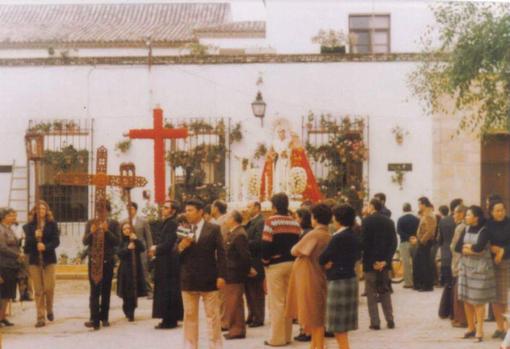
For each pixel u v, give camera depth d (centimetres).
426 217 1853
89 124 2430
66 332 1350
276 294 1184
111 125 2428
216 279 1092
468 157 2366
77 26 3316
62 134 2428
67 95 2439
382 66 2386
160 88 2428
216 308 1095
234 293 1248
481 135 1897
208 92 2420
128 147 2420
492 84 1681
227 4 3534
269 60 2405
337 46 2520
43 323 1419
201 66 2420
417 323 1387
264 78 2409
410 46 2719
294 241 1192
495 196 1205
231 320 1255
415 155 2378
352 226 1038
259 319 1366
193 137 2402
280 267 1182
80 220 2425
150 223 2092
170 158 2377
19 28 3281
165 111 2427
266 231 1181
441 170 2370
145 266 1773
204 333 1318
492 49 1647
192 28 3238
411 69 2375
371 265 1323
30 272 1426
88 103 2436
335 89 2395
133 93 2431
